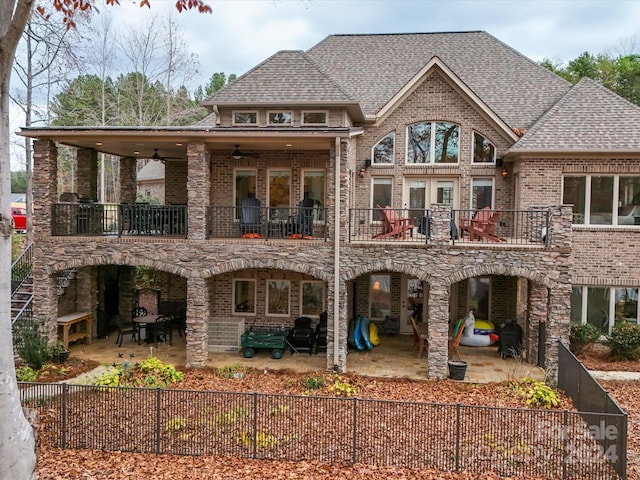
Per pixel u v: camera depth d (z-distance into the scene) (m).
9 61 5.83
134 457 8.70
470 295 18.22
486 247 13.46
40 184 14.77
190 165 14.52
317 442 9.03
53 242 14.78
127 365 12.68
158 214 16.03
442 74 17.88
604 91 17.44
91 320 16.97
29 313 15.18
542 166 16.17
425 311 18.64
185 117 37.09
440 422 10.01
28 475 6.07
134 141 15.03
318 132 13.66
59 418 9.74
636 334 14.85
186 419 9.57
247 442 8.98
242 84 17.45
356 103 16.42
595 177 16.20
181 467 8.38
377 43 21.77
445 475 8.09
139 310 19.11
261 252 14.38
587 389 10.06
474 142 18.05
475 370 14.19
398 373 13.80
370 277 18.80
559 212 13.29
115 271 18.86
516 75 19.81
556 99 18.77
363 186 18.47
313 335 16.06
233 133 13.85
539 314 14.89
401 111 18.28
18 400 6.09
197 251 14.48
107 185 43.69
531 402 11.10
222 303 17.86
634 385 12.96
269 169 17.64
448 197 18.42
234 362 14.75
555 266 13.29
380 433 9.41
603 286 16.38
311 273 14.21
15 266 16.89
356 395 11.76
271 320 17.72
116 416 9.93
